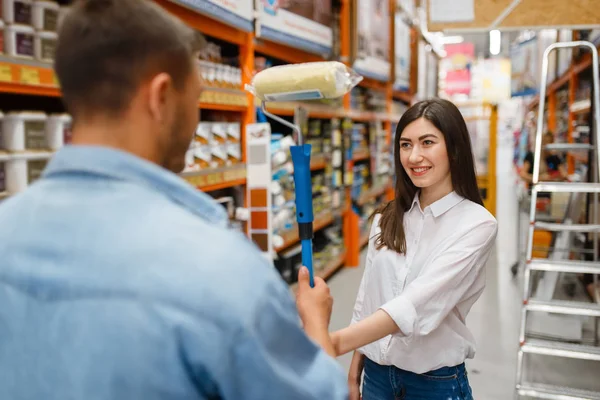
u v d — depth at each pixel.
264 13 3.65
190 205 0.70
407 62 8.80
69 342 0.58
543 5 3.35
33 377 0.59
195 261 0.60
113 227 0.63
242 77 3.59
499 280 5.67
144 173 0.68
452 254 1.53
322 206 5.20
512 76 9.96
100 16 0.67
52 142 1.92
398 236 1.68
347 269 6.03
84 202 0.65
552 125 9.67
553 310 2.82
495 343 3.94
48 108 2.57
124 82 0.68
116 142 0.69
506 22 3.42
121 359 0.57
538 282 4.76
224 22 3.18
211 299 0.58
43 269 0.61
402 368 1.66
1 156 1.74
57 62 0.69
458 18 3.46
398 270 1.68
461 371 1.69
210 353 0.57
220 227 0.70
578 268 2.83
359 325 1.38
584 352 2.72
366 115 6.69
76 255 0.61
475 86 12.25
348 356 3.69
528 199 7.22
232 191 3.66
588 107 5.76
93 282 0.59
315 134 5.21
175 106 0.73
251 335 0.59
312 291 1.12
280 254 4.50
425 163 1.61
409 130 1.62
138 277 0.59
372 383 1.78
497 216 10.29
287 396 0.62
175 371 0.57
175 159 0.77
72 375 0.57
